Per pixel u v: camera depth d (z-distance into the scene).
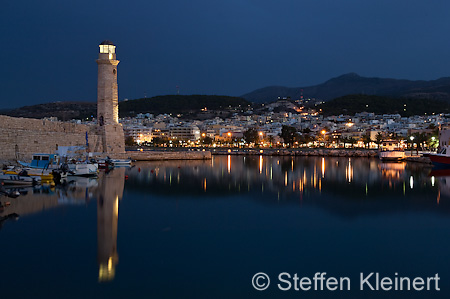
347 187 52.09
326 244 25.78
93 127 93.12
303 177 65.81
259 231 28.64
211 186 52.22
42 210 33.19
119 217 31.89
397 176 67.50
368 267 22.05
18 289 18.27
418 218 32.94
